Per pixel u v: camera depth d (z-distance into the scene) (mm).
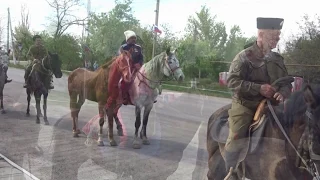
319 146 2553
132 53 4465
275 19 2699
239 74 2836
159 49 5016
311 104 2582
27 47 8641
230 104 3240
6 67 8930
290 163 2648
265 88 2709
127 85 4371
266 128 2758
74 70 4664
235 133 2906
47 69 6266
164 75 4832
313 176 2588
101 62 4500
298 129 2625
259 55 2779
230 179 2910
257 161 2781
